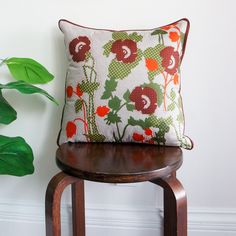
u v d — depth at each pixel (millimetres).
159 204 1289
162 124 1003
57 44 1222
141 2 1168
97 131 1045
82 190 1196
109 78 1024
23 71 1108
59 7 1195
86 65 1045
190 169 1267
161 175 858
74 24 1118
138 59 1021
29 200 1353
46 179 1329
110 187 1298
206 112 1222
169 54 1025
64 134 1084
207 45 1174
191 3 1151
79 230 1216
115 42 1043
